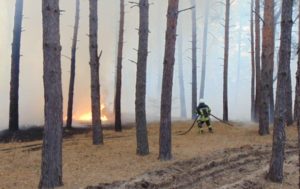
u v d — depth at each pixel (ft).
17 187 34.81
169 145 44.62
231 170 42.63
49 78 33.45
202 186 37.04
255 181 39.45
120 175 37.76
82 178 36.70
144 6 46.98
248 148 52.70
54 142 33.71
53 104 33.58
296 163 47.24
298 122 34.24
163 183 36.52
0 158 47.65
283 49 39.22
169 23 44.60
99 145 54.49
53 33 33.40
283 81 39.75
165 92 44.42
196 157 46.01
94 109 55.21
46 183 33.58
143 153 47.37
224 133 66.80
